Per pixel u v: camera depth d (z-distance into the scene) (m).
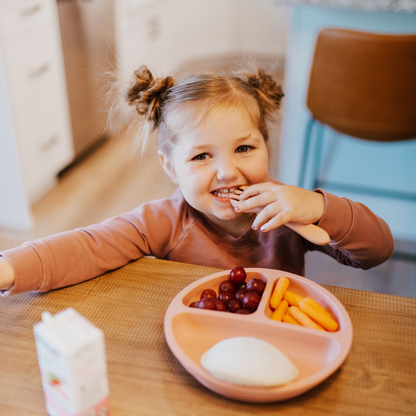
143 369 0.57
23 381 0.56
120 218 0.86
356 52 1.47
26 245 0.72
